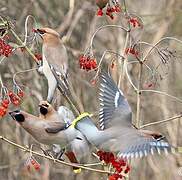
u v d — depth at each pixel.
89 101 15.85
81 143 8.99
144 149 7.61
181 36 15.83
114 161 8.76
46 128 9.01
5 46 10.60
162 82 15.85
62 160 9.86
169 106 15.82
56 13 16.61
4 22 10.62
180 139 15.59
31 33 11.67
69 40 16.06
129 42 11.50
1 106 10.06
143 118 15.82
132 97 15.55
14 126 15.91
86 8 16.06
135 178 15.77
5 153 15.95
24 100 15.33
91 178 15.65
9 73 15.55
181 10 16.30
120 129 8.14
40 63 11.09
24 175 15.77
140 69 10.90
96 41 15.80
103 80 8.50
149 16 16.25
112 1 11.09
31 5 16.23
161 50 11.03
